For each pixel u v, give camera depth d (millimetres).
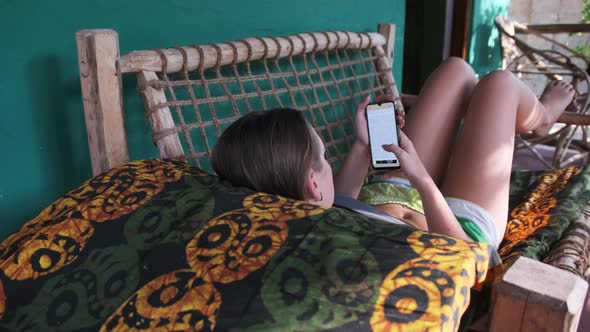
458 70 1806
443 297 727
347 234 833
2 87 1212
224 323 724
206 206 932
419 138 1730
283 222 866
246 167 996
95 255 886
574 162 3762
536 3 5707
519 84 1673
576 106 3461
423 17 4320
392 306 721
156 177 1061
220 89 1831
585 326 1789
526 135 3631
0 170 1238
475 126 1542
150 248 875
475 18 4328
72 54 1338
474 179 1473
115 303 805
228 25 1799
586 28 4141
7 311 855
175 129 1343
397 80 2980
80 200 1012
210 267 806
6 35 1199
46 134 1316
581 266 1166
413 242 817
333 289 743
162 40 1564
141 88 1321
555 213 1497
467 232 1339
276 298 743
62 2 1293
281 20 2049
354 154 1555
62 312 821
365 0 2566
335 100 2137
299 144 993
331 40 2062
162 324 749
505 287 869
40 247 916
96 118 1203
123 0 1433
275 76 1822
